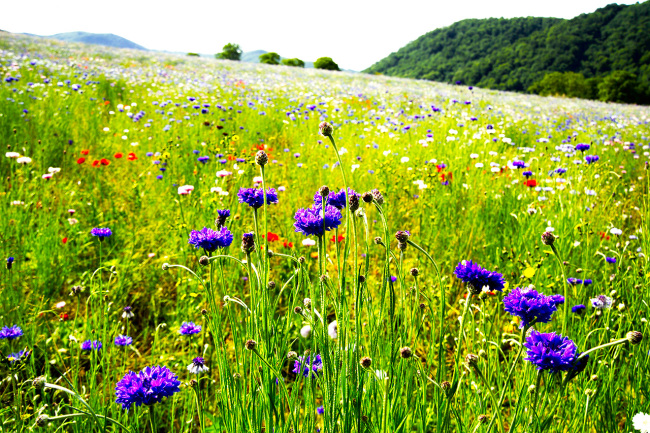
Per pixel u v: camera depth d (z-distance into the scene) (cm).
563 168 462
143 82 1198
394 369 158
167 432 229
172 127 709
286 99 1176
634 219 455
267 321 167
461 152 618
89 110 807
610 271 336
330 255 376
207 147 632
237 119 837
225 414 169
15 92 819
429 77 13300
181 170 534
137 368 267
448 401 149
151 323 323
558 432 183
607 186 490
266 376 157
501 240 397
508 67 10262
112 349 228
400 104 1238
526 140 861
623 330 249
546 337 133
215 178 464
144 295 340
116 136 671
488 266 355
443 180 493
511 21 13612
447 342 278
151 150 629
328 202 174
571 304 271
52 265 342
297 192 480
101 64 1588
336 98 1228
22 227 374
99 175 492
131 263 343
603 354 225
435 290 283
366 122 839
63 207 445
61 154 586
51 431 198
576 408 189
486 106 1206
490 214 434
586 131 991
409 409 161
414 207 455
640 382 210
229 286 323
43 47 1962
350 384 146
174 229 371
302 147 677
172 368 254
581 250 353
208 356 271
